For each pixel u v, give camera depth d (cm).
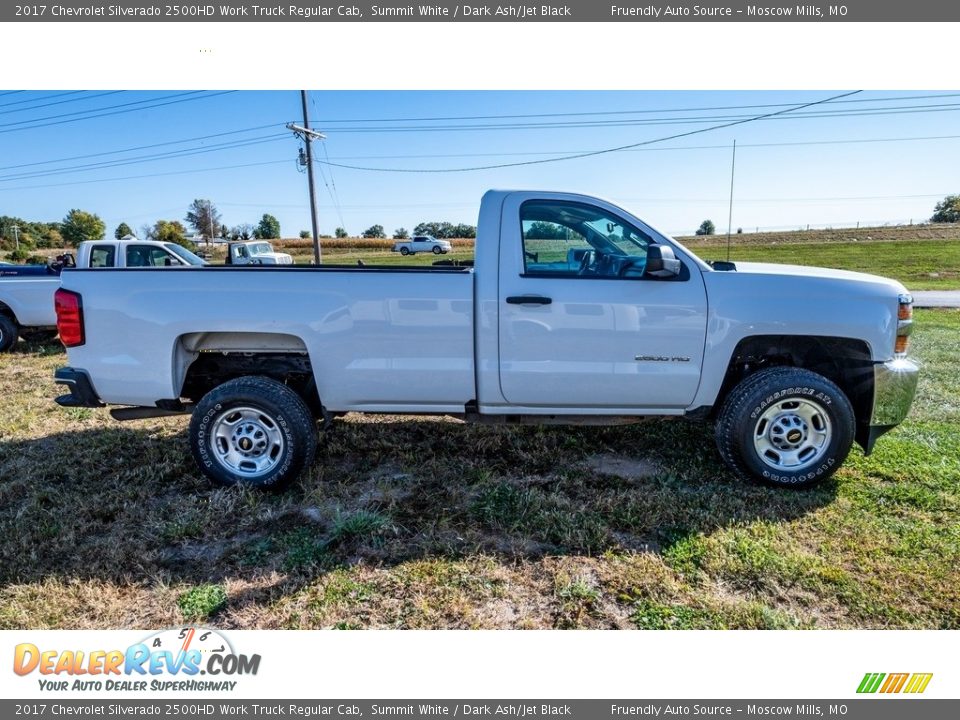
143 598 260
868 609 247
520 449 425
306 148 2447
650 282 344
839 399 341
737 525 312
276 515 328
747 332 342
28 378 704
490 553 290
